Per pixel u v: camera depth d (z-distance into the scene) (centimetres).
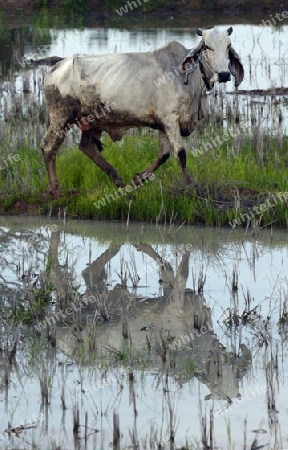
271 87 2489
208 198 1642
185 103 1583
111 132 1659
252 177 1733
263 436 886
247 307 1223
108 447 870
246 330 1162
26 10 4194
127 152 1866
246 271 1375
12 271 1401
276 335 1139
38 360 1077
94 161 1711
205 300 1270
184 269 1397
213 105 2300
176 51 1589
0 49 3269
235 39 3372
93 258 1458
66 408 953
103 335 1148
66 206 1703
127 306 1236
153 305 1259
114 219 1678
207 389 992
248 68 2888
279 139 1977
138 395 979
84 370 1045
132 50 3077
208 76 1570
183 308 1242
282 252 1463
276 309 1226
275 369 1031
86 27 3775
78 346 1118
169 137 1603
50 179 1739
